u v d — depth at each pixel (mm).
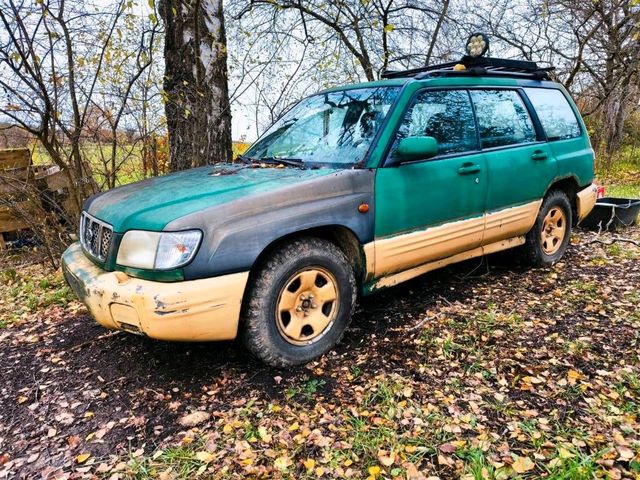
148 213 2723
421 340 3318
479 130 3961
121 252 2723
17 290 4918
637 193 9430
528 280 4461
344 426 2482
